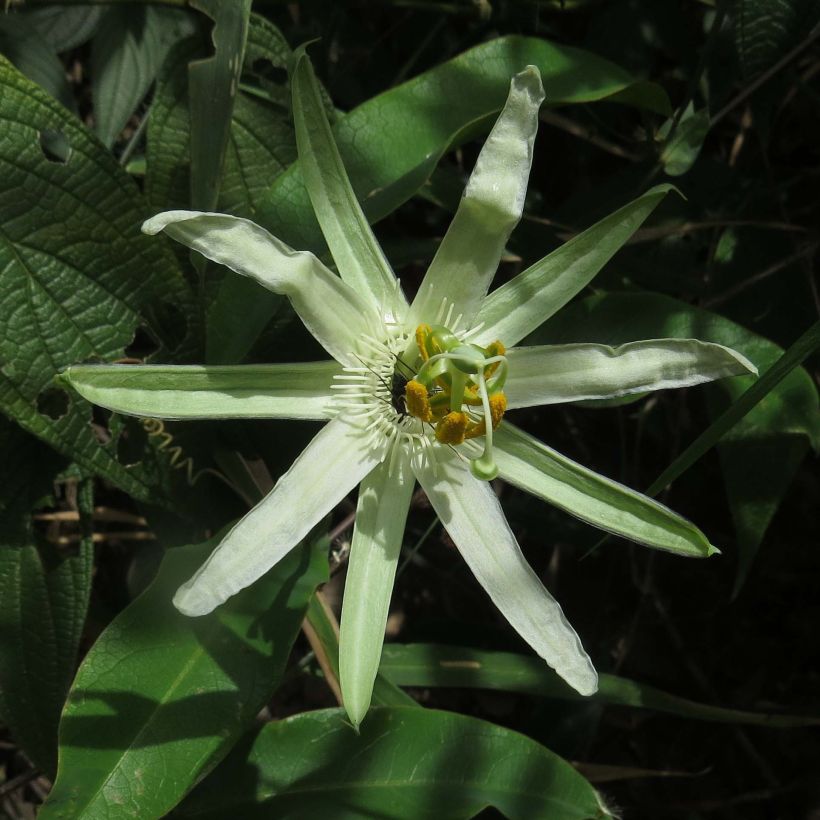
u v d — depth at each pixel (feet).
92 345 0.55
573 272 0.50
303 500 0.47
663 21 0.75
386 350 0.50
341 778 0.56
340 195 0.48
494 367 0.50
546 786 0.55
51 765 0.59
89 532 0.59
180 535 0.63
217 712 0.49
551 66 0.59
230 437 0.62
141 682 0.49
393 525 0.49
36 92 0.51
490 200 0.48
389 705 0.60
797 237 0.78
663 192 0.48
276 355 0.62
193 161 0.53
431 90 0.57
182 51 0.58
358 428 0.49
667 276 0.71
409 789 0.56
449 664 0.68
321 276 0.48
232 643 0.51
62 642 0.59
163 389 0.46
